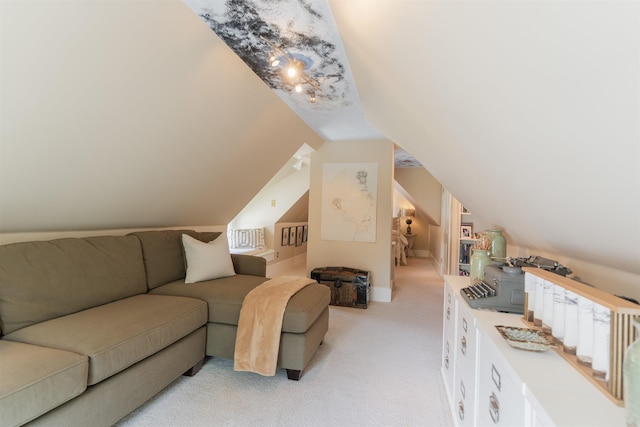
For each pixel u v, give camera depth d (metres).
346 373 2.05
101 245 2.00
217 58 1.80
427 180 6.36
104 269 1.92
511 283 1.38
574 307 0.92
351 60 1.90
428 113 1.43
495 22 0.60
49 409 1.09
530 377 0.79
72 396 1.17
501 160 1.13
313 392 1.82
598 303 0.79
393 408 1.68
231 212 3.64
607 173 0.69
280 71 2.20
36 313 1.53
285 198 5.42
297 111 2.99
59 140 1.51
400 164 6.05
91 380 1.26
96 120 1.57
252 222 5.51
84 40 1.25
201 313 1.99
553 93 0.63
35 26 1.10
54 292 1.62
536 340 1.00
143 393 1.54
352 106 2.85
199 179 2.66
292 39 1.80
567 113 0.64
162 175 2.29
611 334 0.72
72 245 1.83
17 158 1.44
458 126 1.23
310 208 4.23
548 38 0.53
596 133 0.62
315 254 4.20
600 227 0.95
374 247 4.02
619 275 1.15
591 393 0.72
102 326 1.49
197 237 2.87
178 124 1.99
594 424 0.61
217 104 2.10
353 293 3.61
